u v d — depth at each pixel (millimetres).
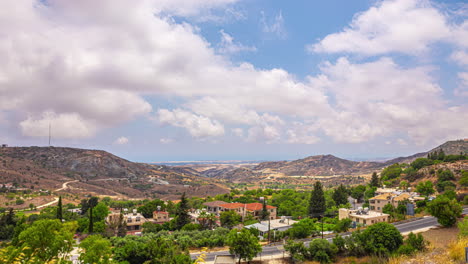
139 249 52969
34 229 34250
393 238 46438
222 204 109625
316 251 49594
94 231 84250
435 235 51594
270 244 63500
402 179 147625
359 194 137750
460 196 95875
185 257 45719
